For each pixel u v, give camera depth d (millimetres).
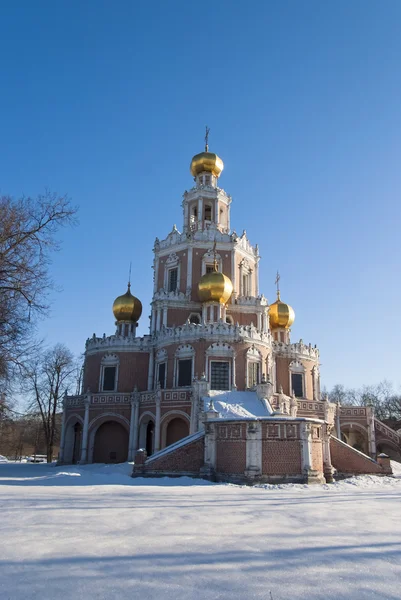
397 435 56125
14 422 53531
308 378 60344
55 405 69250
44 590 6910
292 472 29062
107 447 51125
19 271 28406
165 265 60000
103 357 55969
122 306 60469
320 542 10312
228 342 49344
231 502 18109
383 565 8383
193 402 43531
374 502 18750
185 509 15578
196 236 58562
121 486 25141
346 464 34969
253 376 49969
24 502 16875
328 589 7043
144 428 49594
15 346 29234
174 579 7441
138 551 9203
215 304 53438
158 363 52469
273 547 9727
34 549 9305
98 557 8711
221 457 30844
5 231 28281
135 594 6766
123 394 50625
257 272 62094
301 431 29703
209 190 64562
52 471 40219
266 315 57344
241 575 7676
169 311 55875
